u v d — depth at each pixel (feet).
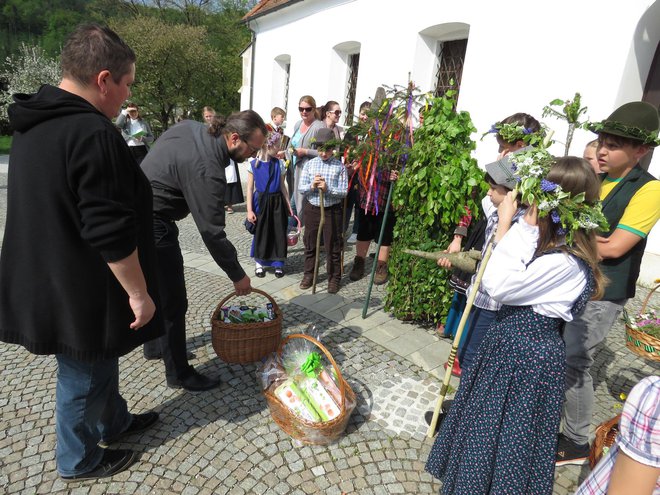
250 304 13.21
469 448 5.64
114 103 5.58
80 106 5.06
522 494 5.34
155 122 69.97
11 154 5.26
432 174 10.37
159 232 7.87
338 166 13.60
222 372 9.63
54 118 4.97
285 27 33.73
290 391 7.84
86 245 5.26
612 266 6.76
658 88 14.35
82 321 5.39
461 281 9.84
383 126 12.03
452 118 10.71
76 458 6.52
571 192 4.98
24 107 4.99
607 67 13.96
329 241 13.87
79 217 5.12
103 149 4.92
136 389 8.96
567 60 14.90
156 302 6.23
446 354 10.72
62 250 5.15
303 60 31.37
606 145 6.64
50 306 5.34
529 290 5.19
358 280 15.60
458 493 5.66
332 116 18.80
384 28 23.16
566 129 15.06
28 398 8.59
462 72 20.42
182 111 69.77
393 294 12.30
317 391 7.85
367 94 24.71
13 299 5.41
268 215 14.83
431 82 22.25
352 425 8.25
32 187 5.02
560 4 14.90
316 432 7.41
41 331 5.41
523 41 16.11
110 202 4.97
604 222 4.80
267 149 14.42
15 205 5.20
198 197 7.42
